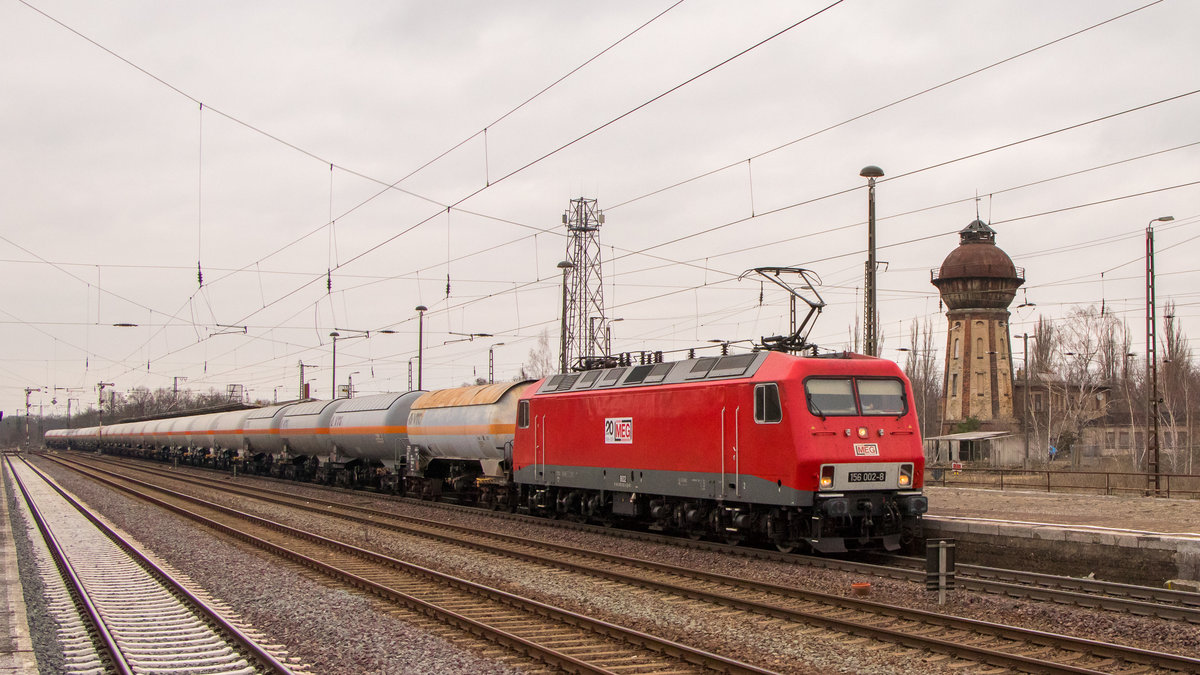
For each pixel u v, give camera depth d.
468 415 33.53
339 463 46.47
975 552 20.02
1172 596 14.62
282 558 21.22
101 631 12.99
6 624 13.85
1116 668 11.16
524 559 20.44
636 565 19.20
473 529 25.92
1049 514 23.27
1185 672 10.78
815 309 21.67
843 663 11.55
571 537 24.89
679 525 23.23
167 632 13.45
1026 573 16.94
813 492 19.22
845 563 18.31
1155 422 32.34
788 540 20.59
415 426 37.56
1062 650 11.91
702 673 11.11
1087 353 65.94
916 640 12.22
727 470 21.05
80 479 54.56
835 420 19.58
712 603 15.27
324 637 13.01
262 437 55.41
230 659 11.80
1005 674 11.02
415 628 13.55
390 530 27.48
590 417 26.27
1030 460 60.44
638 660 11.70
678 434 22.67
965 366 62.47
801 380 19.62
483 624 13.04
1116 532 17.72
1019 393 74.62
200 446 70.38
